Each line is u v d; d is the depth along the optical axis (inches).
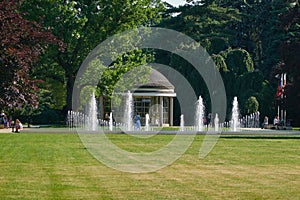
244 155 1268.5
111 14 2497.5
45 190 795.4
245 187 831.7
